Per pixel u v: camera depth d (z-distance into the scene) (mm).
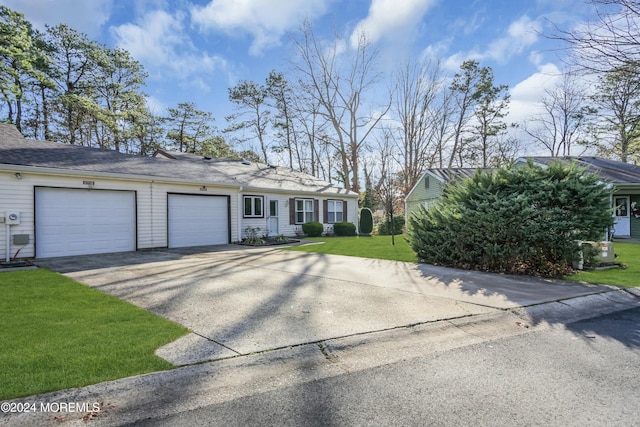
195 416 2477
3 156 10523
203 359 3266
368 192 32406
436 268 8578
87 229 11445
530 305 5289
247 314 4781
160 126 32500
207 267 8812
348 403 2664
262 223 18047
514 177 8164
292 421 2420
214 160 21609
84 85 27797
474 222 8148
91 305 5105
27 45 19344
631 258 10367
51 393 2605
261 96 32344
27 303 5199
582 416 2469
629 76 6984
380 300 5547
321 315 4738
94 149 14602
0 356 3219
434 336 4141
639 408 2576
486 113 33000
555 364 3373
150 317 4535
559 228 7441
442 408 2588
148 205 12867
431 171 23750
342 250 12656
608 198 8516
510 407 2596
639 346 3855
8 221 9797
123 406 2561
